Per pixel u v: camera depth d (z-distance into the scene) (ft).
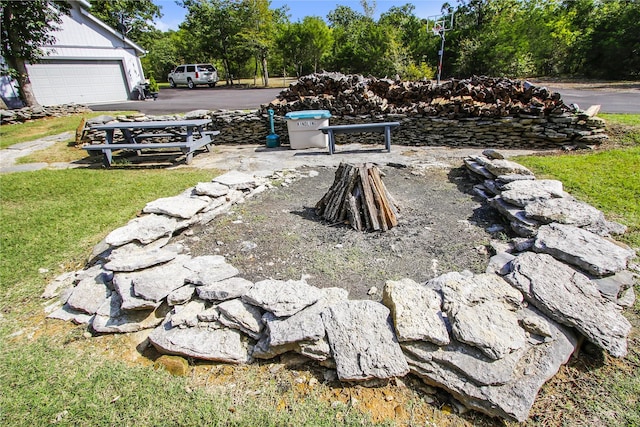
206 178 17.37
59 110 37.22
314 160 20.15
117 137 24.70
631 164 15.05
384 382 5.74
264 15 75.51
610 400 5.39
